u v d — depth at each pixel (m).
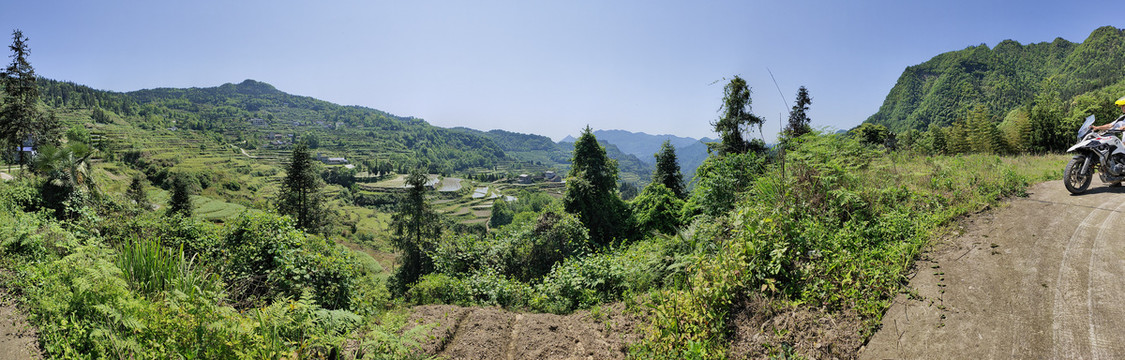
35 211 10.66
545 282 7.65
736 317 4.11
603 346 4.43
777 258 4.43
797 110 23.78
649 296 5.14
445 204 151.38
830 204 5.88
